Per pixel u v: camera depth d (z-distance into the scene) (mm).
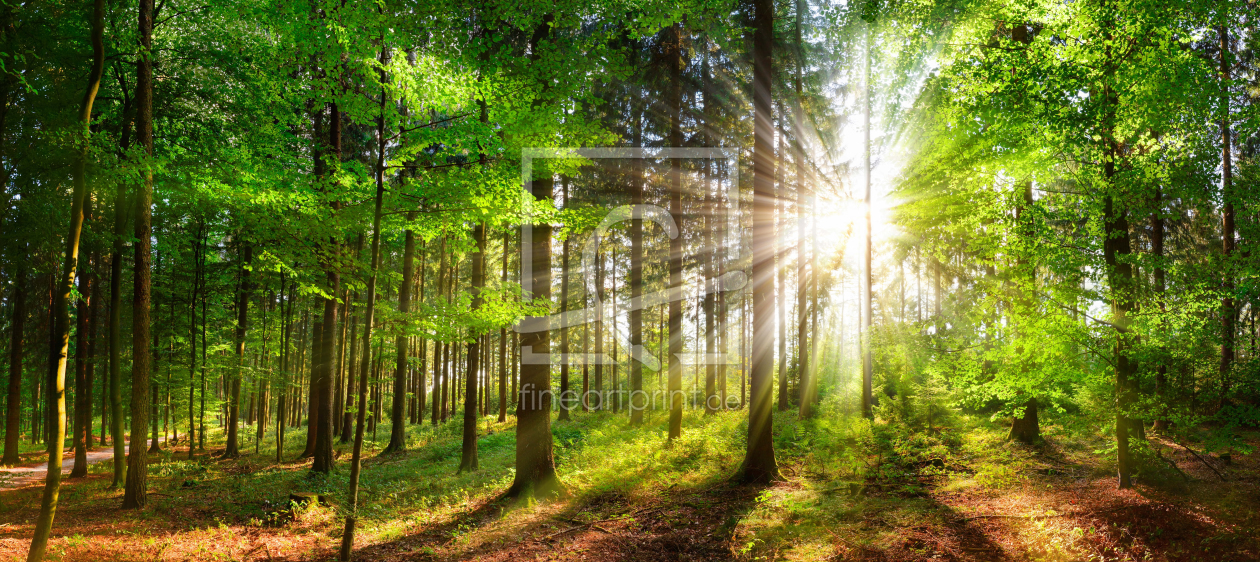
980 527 7766
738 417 18312
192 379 17516
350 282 9641
